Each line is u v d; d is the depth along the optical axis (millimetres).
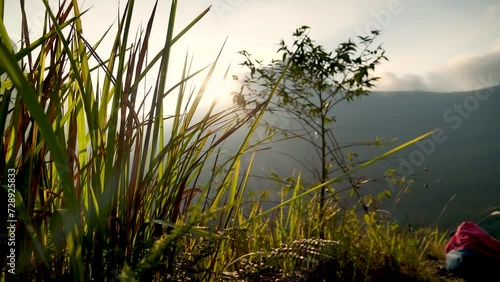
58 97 895
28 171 785
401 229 4582
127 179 981
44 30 874
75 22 930
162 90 917
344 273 2814
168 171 1082
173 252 1080
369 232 3947
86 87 882
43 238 932
